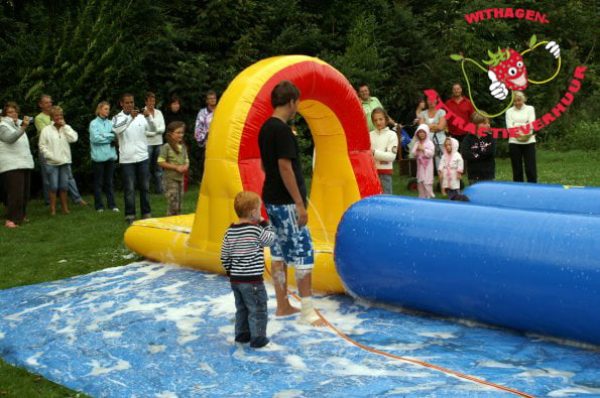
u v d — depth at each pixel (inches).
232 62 674.8
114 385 188.4
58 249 365.1
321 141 332.5
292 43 708.0
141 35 638.5
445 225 219.5
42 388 190.7
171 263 314.2
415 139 462.3
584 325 191.8
